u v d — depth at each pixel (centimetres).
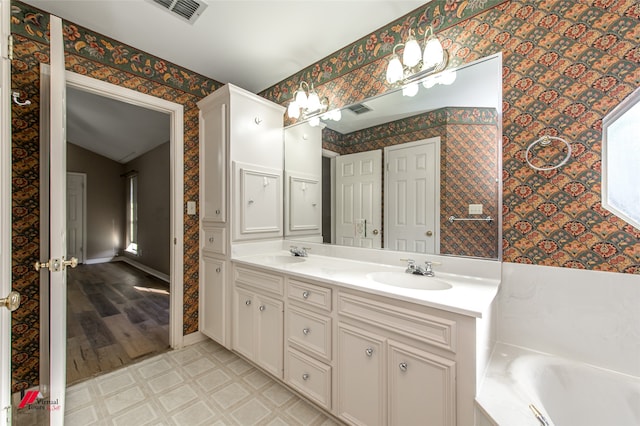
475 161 150
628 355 113
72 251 596
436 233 164
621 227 113
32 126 167
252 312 196
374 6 168
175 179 233
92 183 629
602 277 117
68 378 191
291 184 248
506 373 114
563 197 125
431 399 112
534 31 131
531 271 133
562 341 126
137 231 587
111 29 189
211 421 152
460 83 154
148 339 249
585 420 113
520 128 135
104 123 441
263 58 223
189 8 170
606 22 115
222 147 220
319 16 176
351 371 138
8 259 82
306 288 160
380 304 127
